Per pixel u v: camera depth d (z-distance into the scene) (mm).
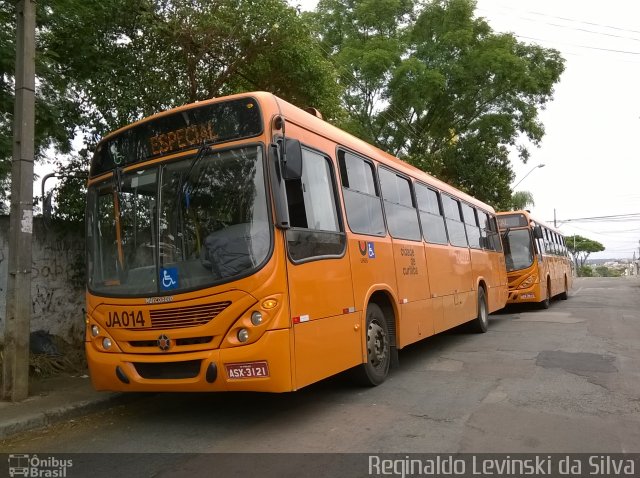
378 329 7086
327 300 5727
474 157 27984
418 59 24016
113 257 5801
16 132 6543
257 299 4945
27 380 6480
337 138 6742
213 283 5055
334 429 5270
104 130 9312
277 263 5039
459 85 25156
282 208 5137
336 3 25531
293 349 5055
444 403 6121
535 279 16844
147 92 9617
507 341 10688
